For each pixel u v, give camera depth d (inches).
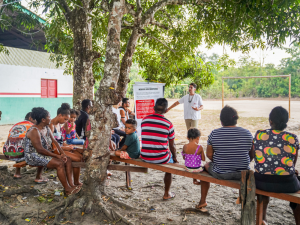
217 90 1630.2
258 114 684.1
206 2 191.6
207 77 325.7
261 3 157.9
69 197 145.4
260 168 110.0
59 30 294.5
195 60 313.4
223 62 327.9
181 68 320.2
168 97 1427.2
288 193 106.1
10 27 402.6
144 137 151.3
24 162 181.6
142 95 249.9
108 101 146.9
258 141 112.0
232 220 133.4
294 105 987.3
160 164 147.6
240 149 120.7
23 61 535.8
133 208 144.2
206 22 206.2
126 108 235.3
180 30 275.7
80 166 160.4
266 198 122.2
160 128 148.4
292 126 434.0
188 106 266.8
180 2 199.9
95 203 142.8
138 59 325.1
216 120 592.7
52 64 581.6
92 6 232.7
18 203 152.5
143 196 165.2
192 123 267.7
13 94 517.0
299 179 118.6
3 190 166.6
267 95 1587.1
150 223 130.6
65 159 158.2
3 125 504.7
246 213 110.0
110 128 153.3
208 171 131.3
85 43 237.0
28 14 373.7
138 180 195.8
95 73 322.7
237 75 1705.2
